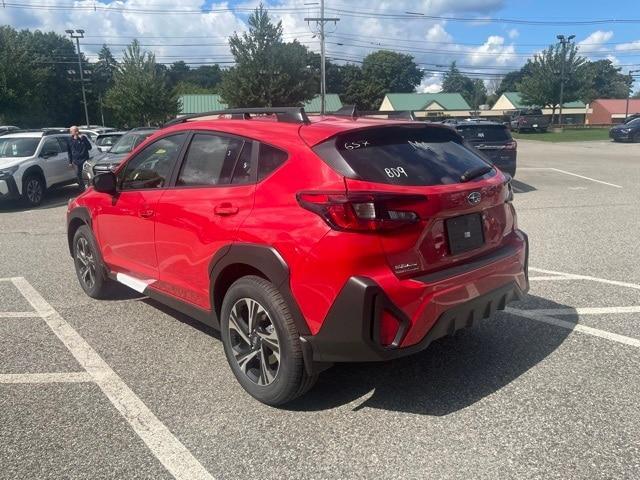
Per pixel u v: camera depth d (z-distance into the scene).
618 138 36.03
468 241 3.49
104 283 5.59
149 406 3.57
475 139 12.88
